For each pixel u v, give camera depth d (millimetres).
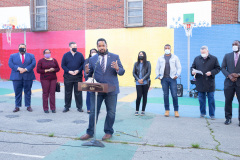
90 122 4586
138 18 13906
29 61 7039
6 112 6969
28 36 15156
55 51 14852
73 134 4945
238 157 3805
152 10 13508
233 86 5688
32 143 4426
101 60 4473
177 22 11938
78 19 14469
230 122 5867
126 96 10328
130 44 13859
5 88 12258
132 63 13883
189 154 3928
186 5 11906
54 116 6539
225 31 12812
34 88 12633
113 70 4508
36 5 15102
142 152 4012
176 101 6543
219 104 8672
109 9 14047
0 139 4637
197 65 6402
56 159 3715
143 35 13680
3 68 15539
